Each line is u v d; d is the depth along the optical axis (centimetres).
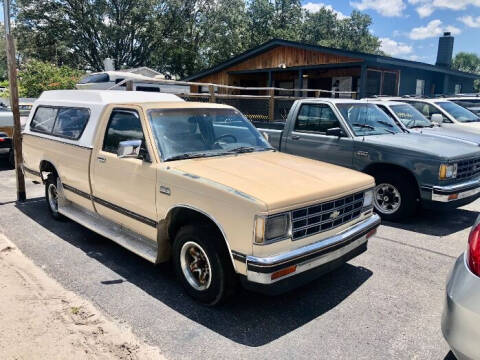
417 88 2055
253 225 330
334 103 721
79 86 1628
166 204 402
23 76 2444
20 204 731
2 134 1006
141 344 328
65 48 3625
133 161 441
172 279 448
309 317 378
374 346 335
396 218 660
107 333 337
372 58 1616
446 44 2220
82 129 534
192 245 389
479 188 652
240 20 3959
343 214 397
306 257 351
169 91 1642
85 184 524
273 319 373
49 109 632
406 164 628
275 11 4775
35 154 648
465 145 681
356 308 395
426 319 377
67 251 520
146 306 389
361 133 707
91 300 398
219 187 355
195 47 3859
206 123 488
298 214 352
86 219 538
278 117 1232
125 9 3728
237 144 496
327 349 330
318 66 1809
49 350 313
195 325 360
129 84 1027
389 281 452
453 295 250
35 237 568
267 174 397
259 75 2288
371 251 538
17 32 3622
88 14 3609
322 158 727
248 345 333
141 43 3878
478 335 235
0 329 337
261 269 328
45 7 3584
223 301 376
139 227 446
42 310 368
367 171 680
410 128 861
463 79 2362
